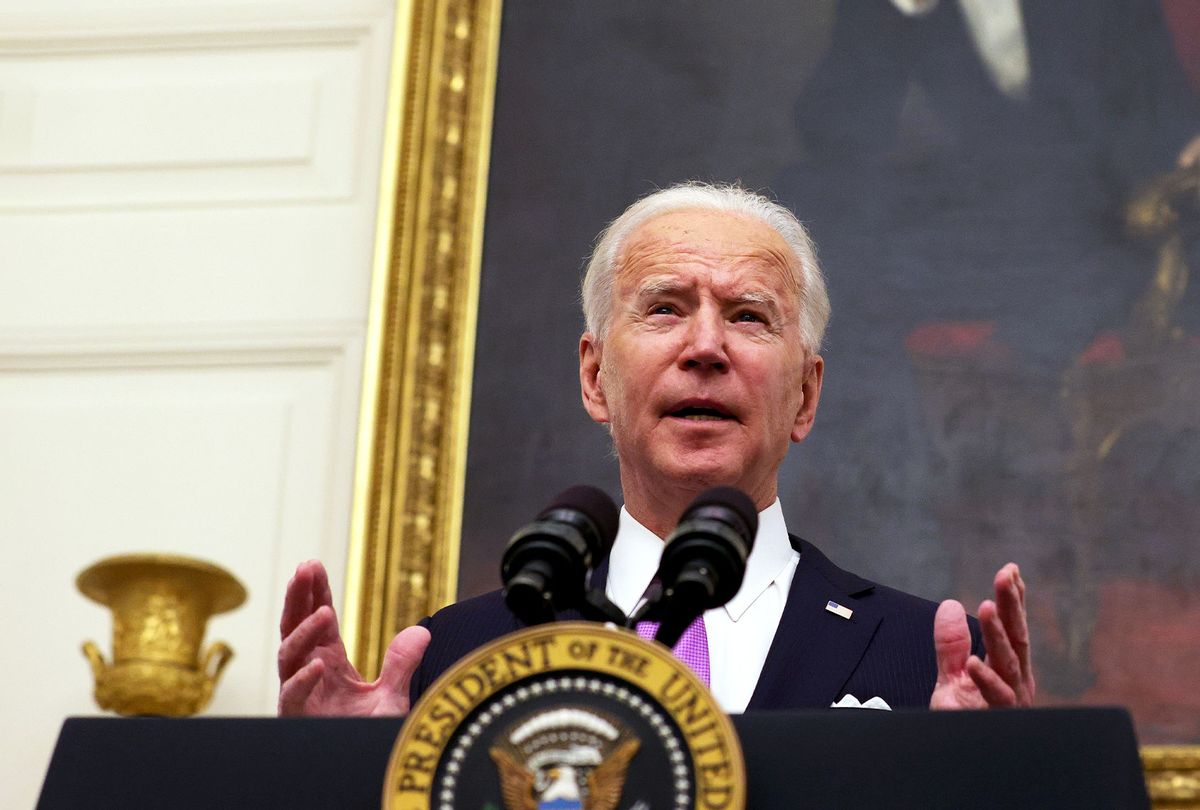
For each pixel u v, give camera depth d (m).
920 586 9.95
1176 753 9.14
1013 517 10.04
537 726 3.07
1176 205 10.59
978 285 10.60
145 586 9.24
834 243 10.80
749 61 11.34
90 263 11.46
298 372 11.05
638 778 3.02
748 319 5.72
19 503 10.84
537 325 10.82
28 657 10.49
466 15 11.55
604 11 11.57
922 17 11.28
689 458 5.41
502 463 10.47
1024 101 11.00
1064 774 3.11
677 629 3.38
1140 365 10.26
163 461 10.89
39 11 12.12
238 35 11.98
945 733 3.17
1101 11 11.12
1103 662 9.61
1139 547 9.85
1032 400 10.29
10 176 11.73
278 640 10.34
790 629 5.09
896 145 11.00
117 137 11.78
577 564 3.46
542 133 11.31
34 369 11.20
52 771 3.40
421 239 10.92
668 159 11.16
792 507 10.21
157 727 3.42
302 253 11.35
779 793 3.15
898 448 10.28
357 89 11.76
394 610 9.95
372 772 3.30
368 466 10.33
